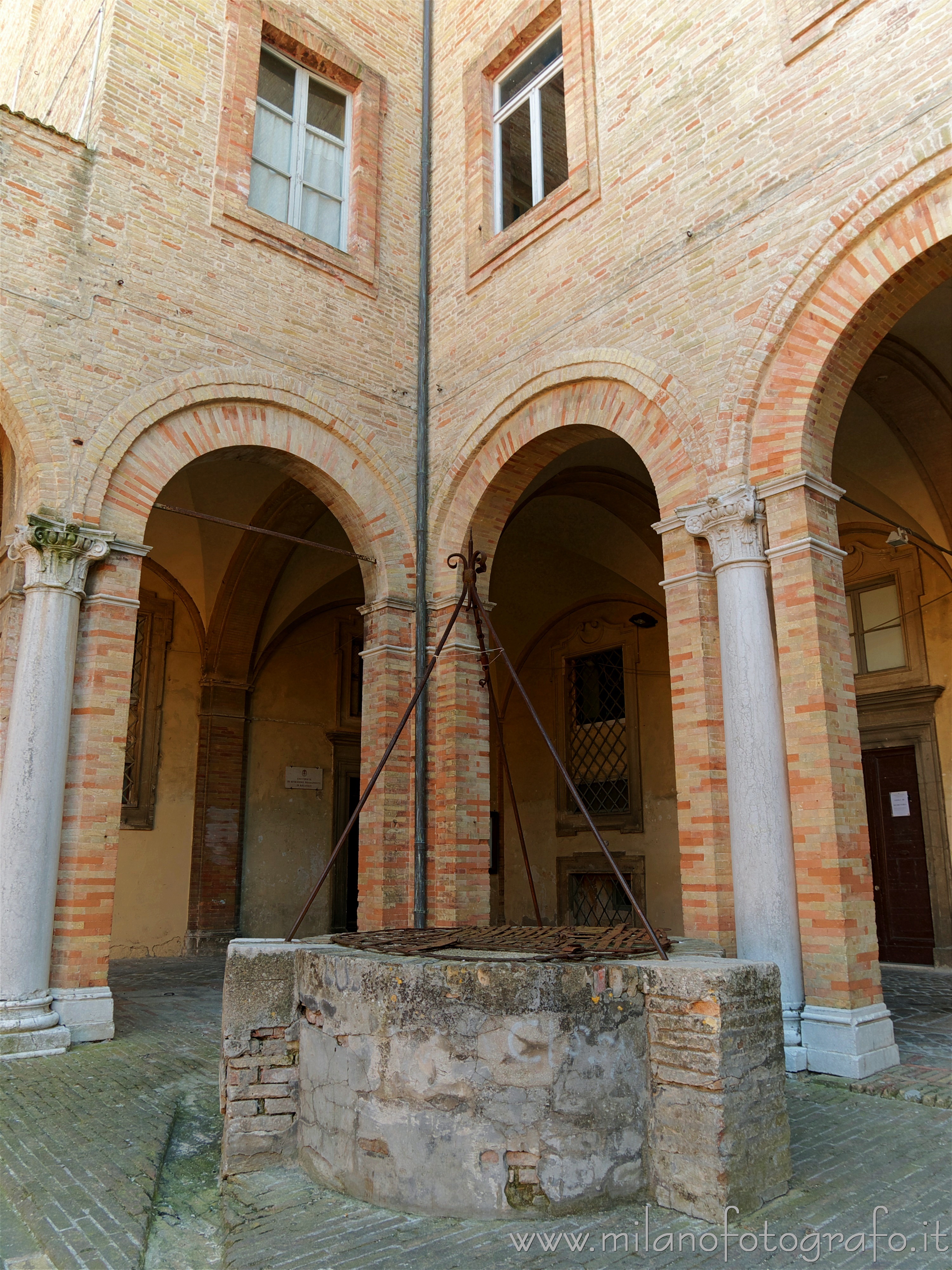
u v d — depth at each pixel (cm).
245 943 500
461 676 998
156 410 879
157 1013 852
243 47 1044
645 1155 387
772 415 713
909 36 672
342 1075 409
